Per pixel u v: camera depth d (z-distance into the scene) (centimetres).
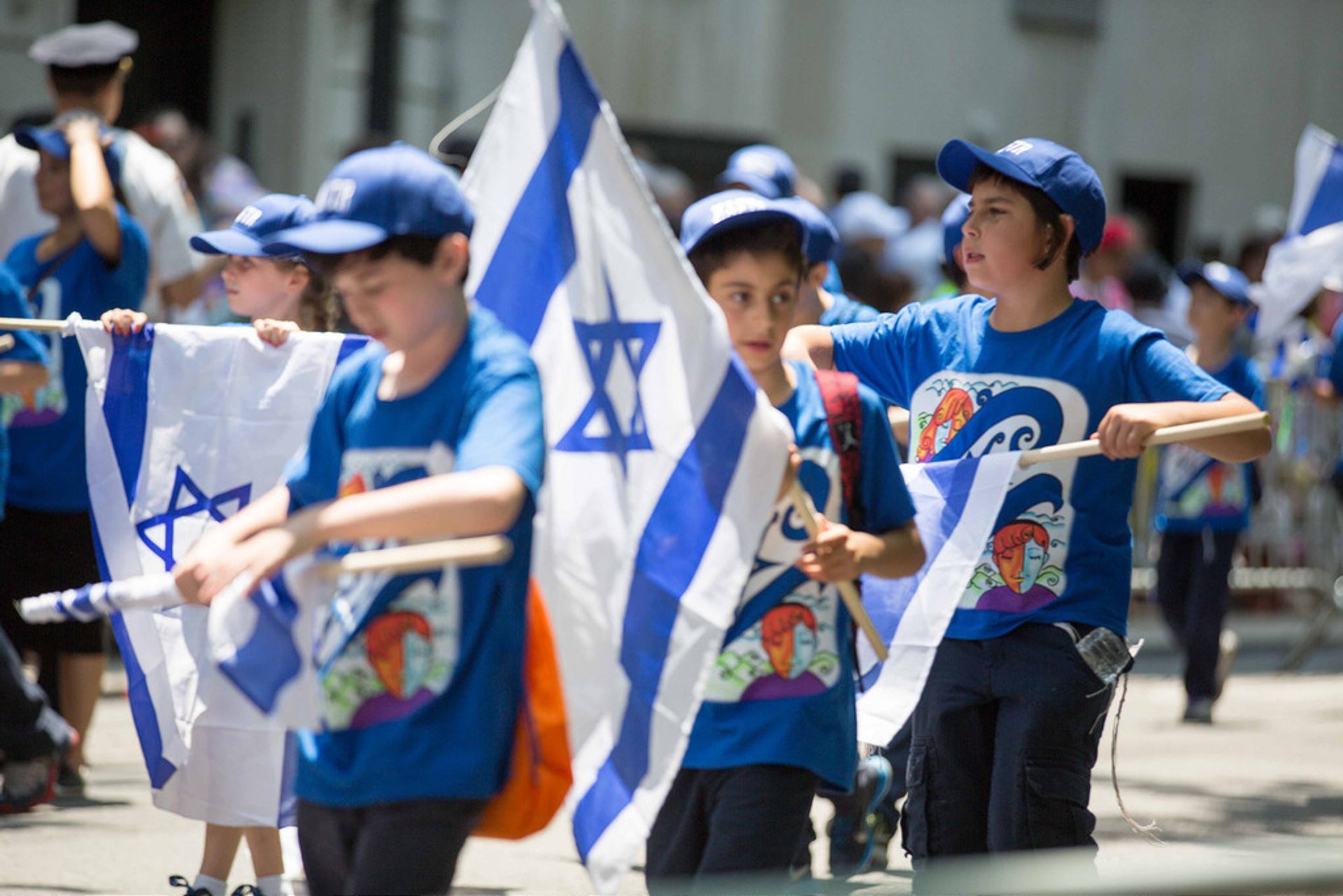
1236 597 3959
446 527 905
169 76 4078
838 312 1845
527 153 1134
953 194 4072
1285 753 2572
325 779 979
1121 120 5628
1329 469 3509
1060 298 1366
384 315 980
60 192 2091
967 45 5269
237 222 1453
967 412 1369
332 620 990
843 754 1146
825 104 5019
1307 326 3581
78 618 973
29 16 3734
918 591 1318
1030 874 673
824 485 1149
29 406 2033
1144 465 3544
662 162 4744
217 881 1414
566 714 1040
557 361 1131
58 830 1844
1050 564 1330
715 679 1127
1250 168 5903
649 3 4659
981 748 1361
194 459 1442
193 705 1348
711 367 1086
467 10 4250
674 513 1098
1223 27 5784
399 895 957
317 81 3984
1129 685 3266
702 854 1152
